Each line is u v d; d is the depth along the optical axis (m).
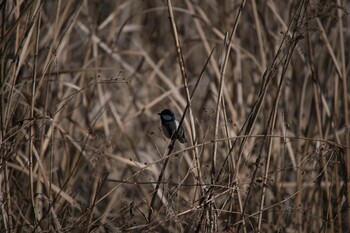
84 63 12.02
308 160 9.73
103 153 9.24
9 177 9.51
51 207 8.75
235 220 9.19
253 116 8.84
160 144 13.93
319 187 10.38
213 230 8.52
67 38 10.57
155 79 14.80
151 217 9.01
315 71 10.76
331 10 9.51
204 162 9.88
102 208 11.15
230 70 12.32
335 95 10.74
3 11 8.83
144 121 13.86
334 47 11.81
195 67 16.03
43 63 10.60
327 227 10.01
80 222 8.42
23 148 10.79
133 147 11.89
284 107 11.95
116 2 13.46
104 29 15.12
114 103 14.25
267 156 9.04
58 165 11.38
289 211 9.56
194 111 13.41
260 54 11.75
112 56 13.48
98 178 9.40
